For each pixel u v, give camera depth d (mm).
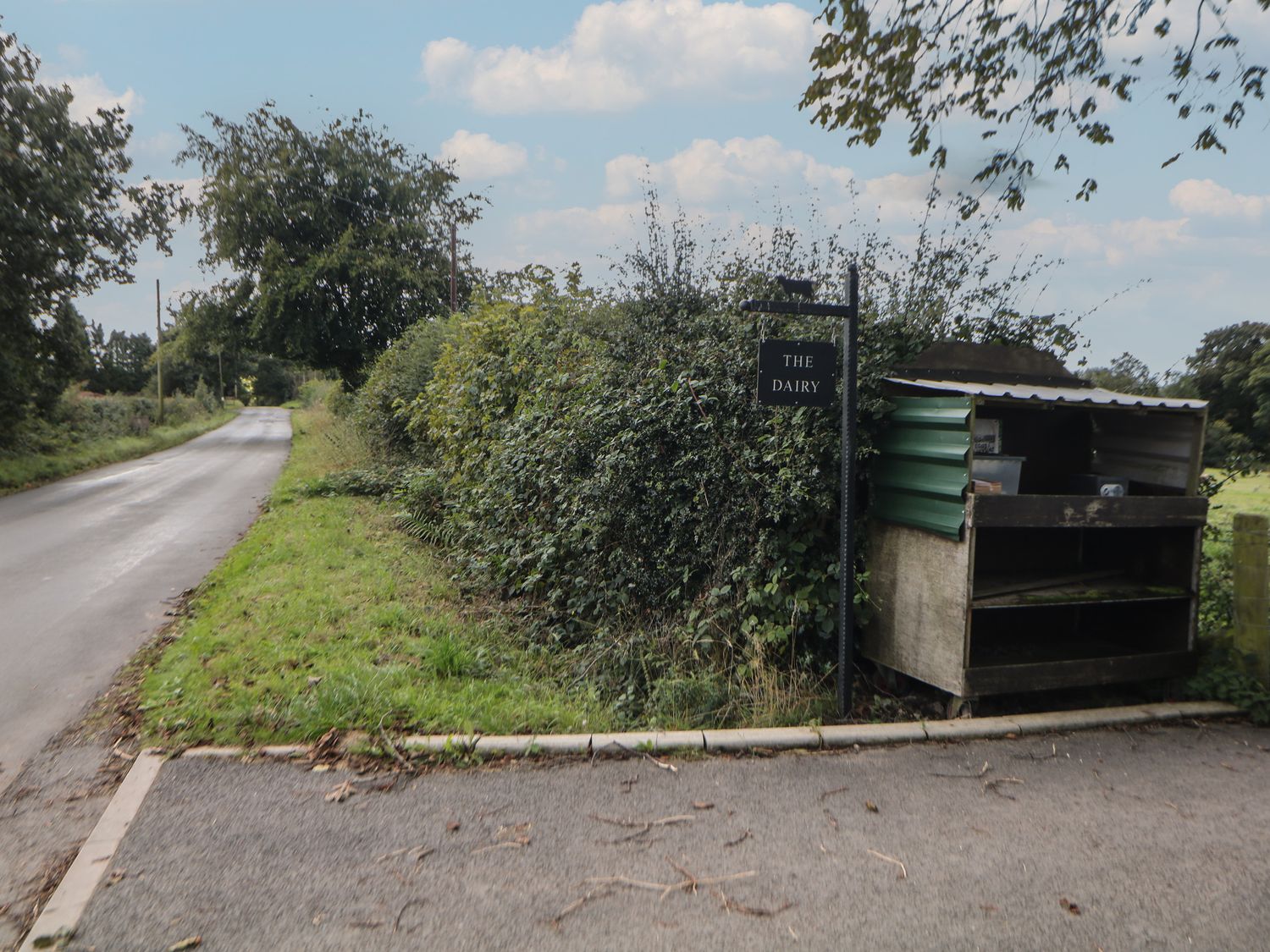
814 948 2764
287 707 4680
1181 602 5520
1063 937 2830
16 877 3211
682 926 2875
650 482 6324
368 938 2789
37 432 26547
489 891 3068
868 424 5469
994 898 3059
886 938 2818
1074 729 4840
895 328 5984
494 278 13438
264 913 2922
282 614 6758
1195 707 5094
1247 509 7574
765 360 4891
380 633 6309
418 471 13312
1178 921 2928
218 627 6512
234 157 35625
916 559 5227
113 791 3959
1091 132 6113
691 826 3582
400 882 3123
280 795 3805
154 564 10078
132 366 78750
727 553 5840
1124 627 5922
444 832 3498
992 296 6457
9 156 18641
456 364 11594
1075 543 6145
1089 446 6223
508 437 8375
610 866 3252
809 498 5457
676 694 5266
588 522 6762
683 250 7414
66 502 16906
